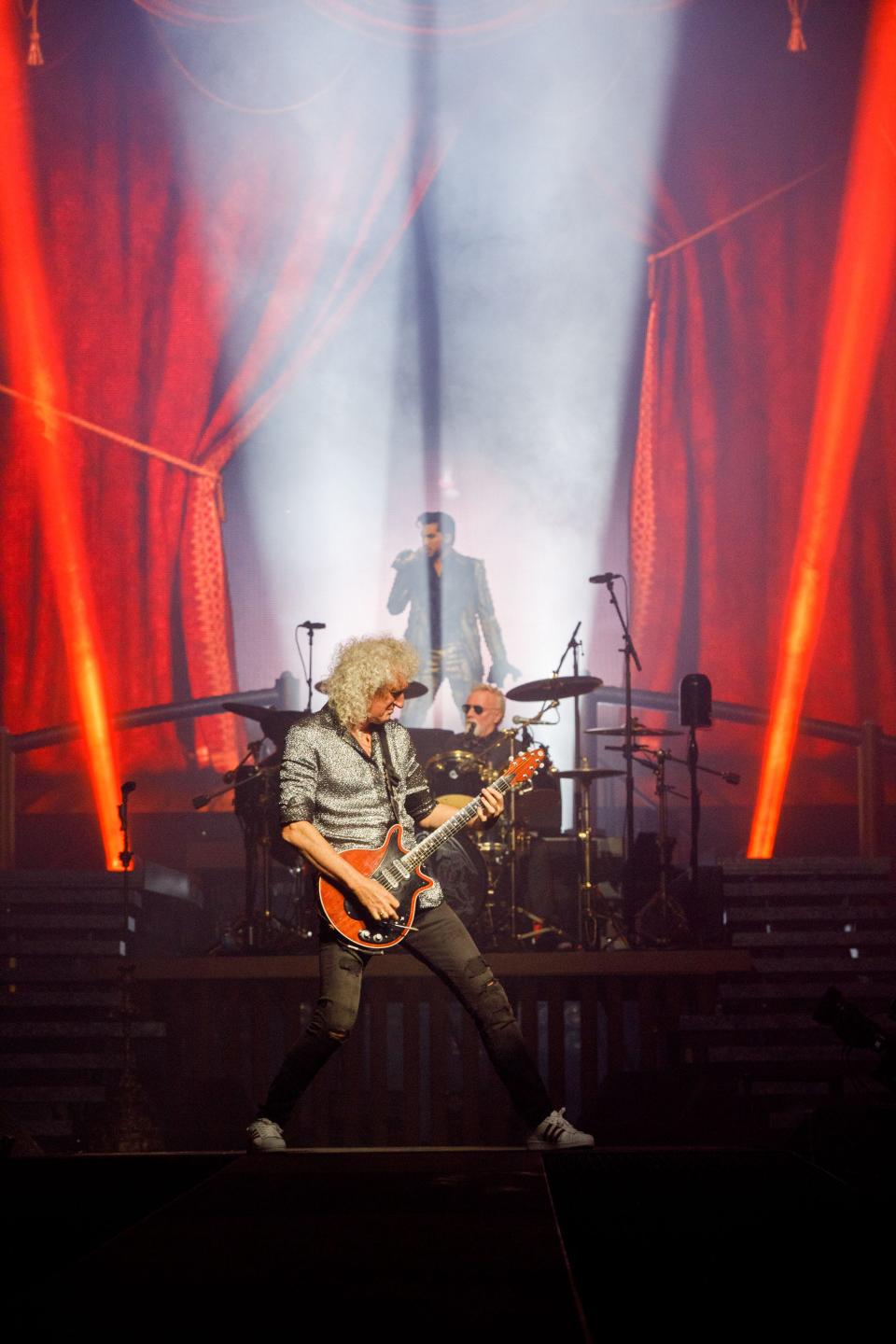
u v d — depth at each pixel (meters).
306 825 4.69
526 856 9.26
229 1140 8.29
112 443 13.47
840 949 9.34
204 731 13.04
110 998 8.59
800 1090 8.33
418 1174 3.79
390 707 4.89
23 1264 2.99
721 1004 8.74
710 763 12.99
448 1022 8.41
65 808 12.78
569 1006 11.06
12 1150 6.62
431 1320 2.12
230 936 10.81
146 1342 1.98
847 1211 3.19
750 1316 2.22
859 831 12.67
